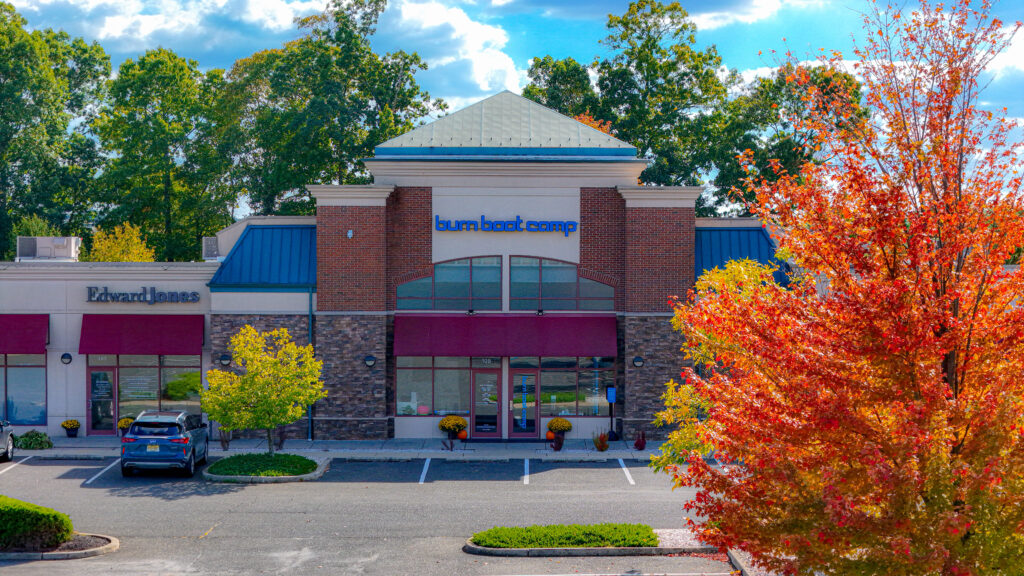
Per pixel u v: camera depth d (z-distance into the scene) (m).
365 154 58.41
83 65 77.44
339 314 34.03
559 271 34.81
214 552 19.98
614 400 34.25
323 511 23.95
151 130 63.06
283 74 59.78
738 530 12.09
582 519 23.30
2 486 26.72
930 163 12.32
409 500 25.41
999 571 10.84
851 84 13.09
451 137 35.50
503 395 34.91
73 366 34.66
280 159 58.41
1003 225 12.02
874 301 11.60
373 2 60.84
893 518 10.91
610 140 35.62
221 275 34.25
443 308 34.78
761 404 12.53
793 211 12.92
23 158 65.00
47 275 34.28
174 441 27.80
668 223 34.03
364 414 34.22
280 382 29.59
